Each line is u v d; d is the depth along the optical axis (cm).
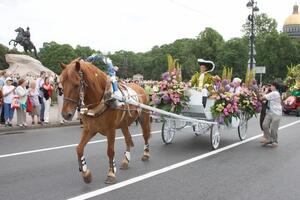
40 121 1672
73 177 796
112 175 757
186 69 7919
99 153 1057
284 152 1153
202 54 8994
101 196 673
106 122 734
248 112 1355
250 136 1481
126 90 857
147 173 845
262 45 8562
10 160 953
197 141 1295
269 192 727
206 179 809
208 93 1158
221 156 1060
